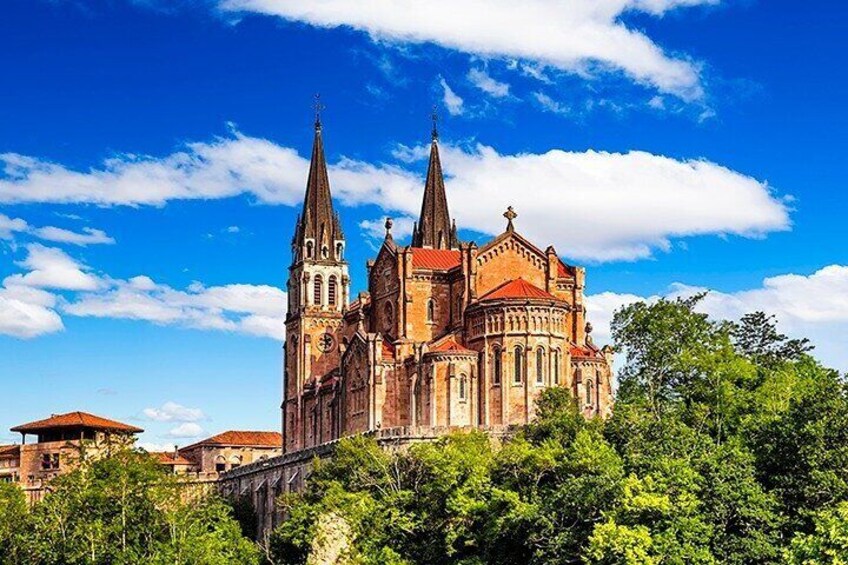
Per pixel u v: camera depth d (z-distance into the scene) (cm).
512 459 12900
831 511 10062
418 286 18012
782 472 12050
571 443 13450
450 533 12500
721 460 11712
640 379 15825
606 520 10869
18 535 16725
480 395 16812
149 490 15938
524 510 11738
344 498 13550
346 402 18338
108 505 15950
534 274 17862
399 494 13575
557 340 16800
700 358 15238
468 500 12600
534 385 16575
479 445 14050
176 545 14738
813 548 9344
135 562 14762
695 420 13988
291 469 17375
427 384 16900
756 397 14350
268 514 17975
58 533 16150
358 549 13088
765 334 17212
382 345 17600
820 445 11750
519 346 16700
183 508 15812
